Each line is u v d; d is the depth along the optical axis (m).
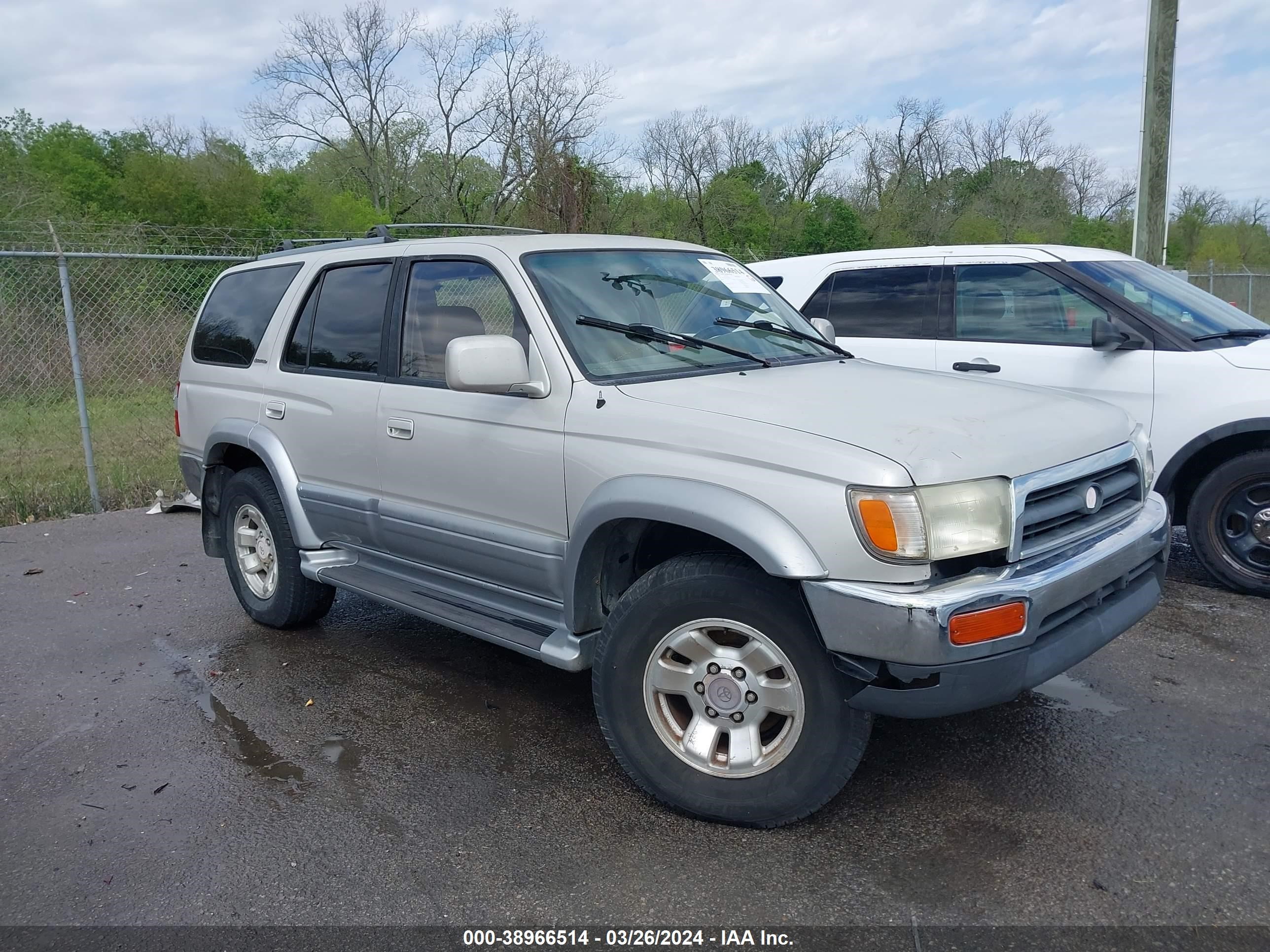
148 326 11.08
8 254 8.23
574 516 3.54
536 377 3.68
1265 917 2.73
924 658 2.77
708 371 3.81
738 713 3.19
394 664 4.89
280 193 32.69
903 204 44.84
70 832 3.38
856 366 4.15
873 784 3.52
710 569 3.15
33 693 4.63
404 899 2.94
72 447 10.37
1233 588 5.50
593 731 4.07
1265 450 5.36
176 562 6.90
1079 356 5.84
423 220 39.03
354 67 38.97
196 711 4.38
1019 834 3.18
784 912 2.82
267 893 2.99
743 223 37.97
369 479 4.44
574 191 22.56
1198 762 3.63
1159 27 11.12
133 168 28.73
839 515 2.86
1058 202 47.69
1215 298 6.38
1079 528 3.23
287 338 4.98
